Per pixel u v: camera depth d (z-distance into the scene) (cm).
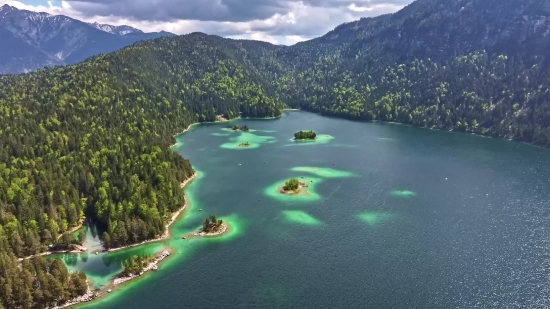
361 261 14288
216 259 14425
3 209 15525
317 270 13775
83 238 15612
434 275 13438
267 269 13825
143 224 15538
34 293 11612
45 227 15212
